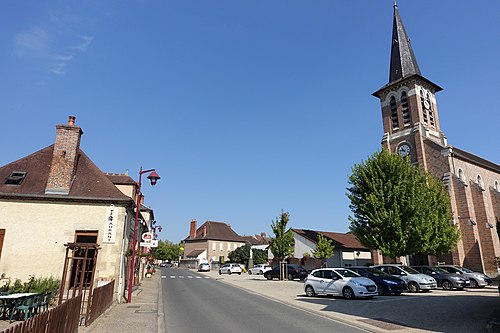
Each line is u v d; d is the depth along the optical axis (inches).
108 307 508.4
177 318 442.6
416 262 1226.6
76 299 296.5
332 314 456.4
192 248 2987.2
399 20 1609.3
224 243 2942.9
